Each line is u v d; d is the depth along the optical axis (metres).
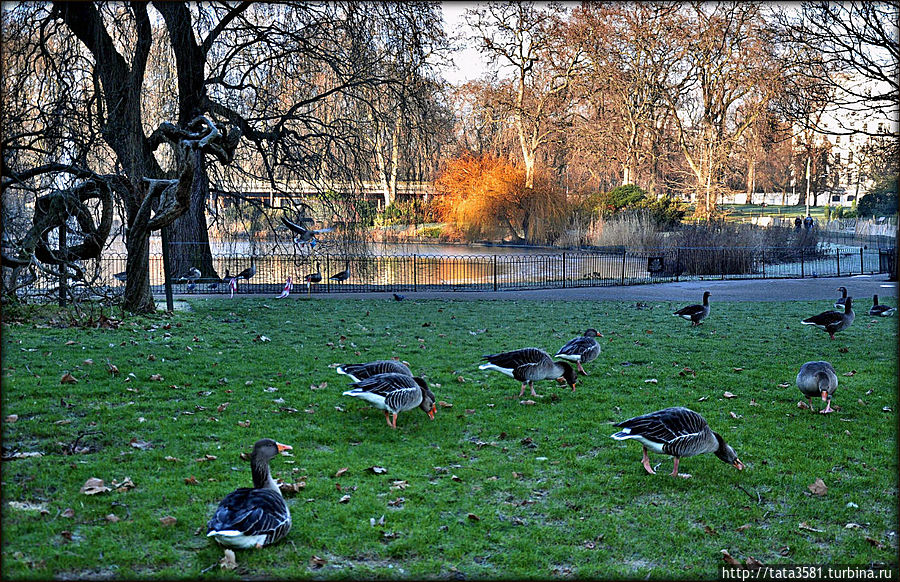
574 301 26.48
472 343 17.05
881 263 40.97
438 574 6.52
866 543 7.39
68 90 19.52
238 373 13.20
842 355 15.99
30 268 17.86
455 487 8.41
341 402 11.63
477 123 65.50
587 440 10.16
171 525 7.05
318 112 30.50
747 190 112.12
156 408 10.72
